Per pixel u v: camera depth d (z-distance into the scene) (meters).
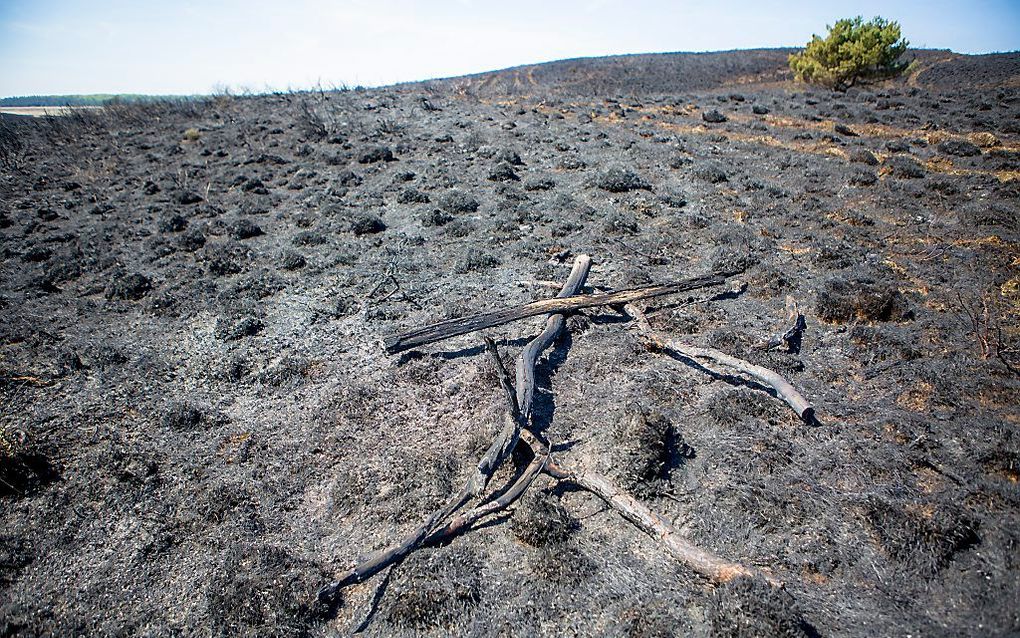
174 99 46.03
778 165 23.08
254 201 22.89
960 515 7.18
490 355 11.86
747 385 10.53
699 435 9.38
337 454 9.76
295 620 6.92
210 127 35.38
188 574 7.84
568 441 9.55
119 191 25.55
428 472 9.07
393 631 6.84
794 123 29.62
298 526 8.50
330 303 14.87
